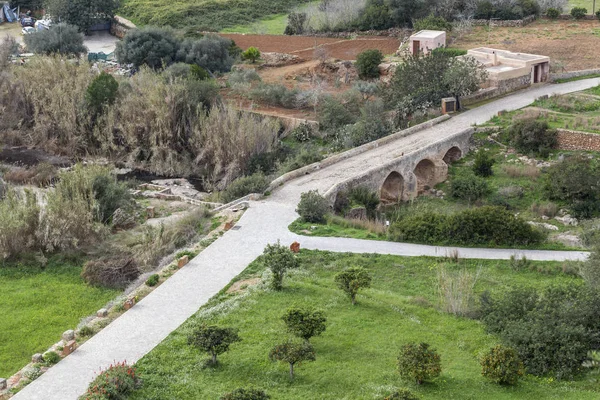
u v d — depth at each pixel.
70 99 88.25
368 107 83.00
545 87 89.38
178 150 84.50
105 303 50.41
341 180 65.69
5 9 144.12
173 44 108.06
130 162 84.00
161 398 37.69
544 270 51.53
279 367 39.78
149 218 64.44
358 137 77.88
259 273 50.25
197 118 83.88
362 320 44.25
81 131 87.12
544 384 38.97
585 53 100.69
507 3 116.00
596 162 71.25
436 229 56.19
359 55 98.06
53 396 38.44
